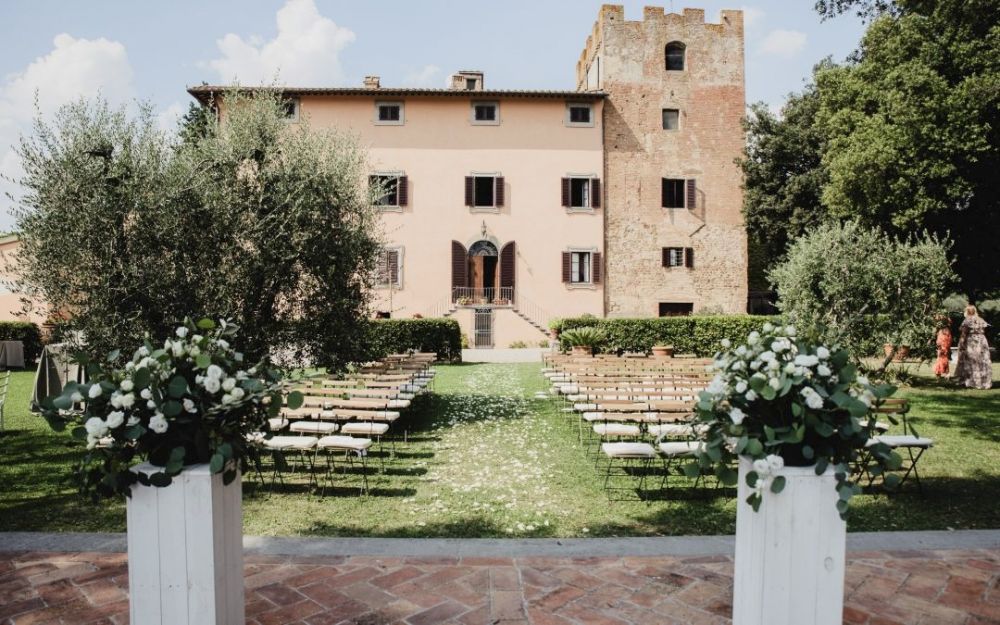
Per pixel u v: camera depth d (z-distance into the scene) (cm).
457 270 2464
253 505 554
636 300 2548
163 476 268
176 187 751
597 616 333
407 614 334
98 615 332
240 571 299
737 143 2598
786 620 270
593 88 2870
